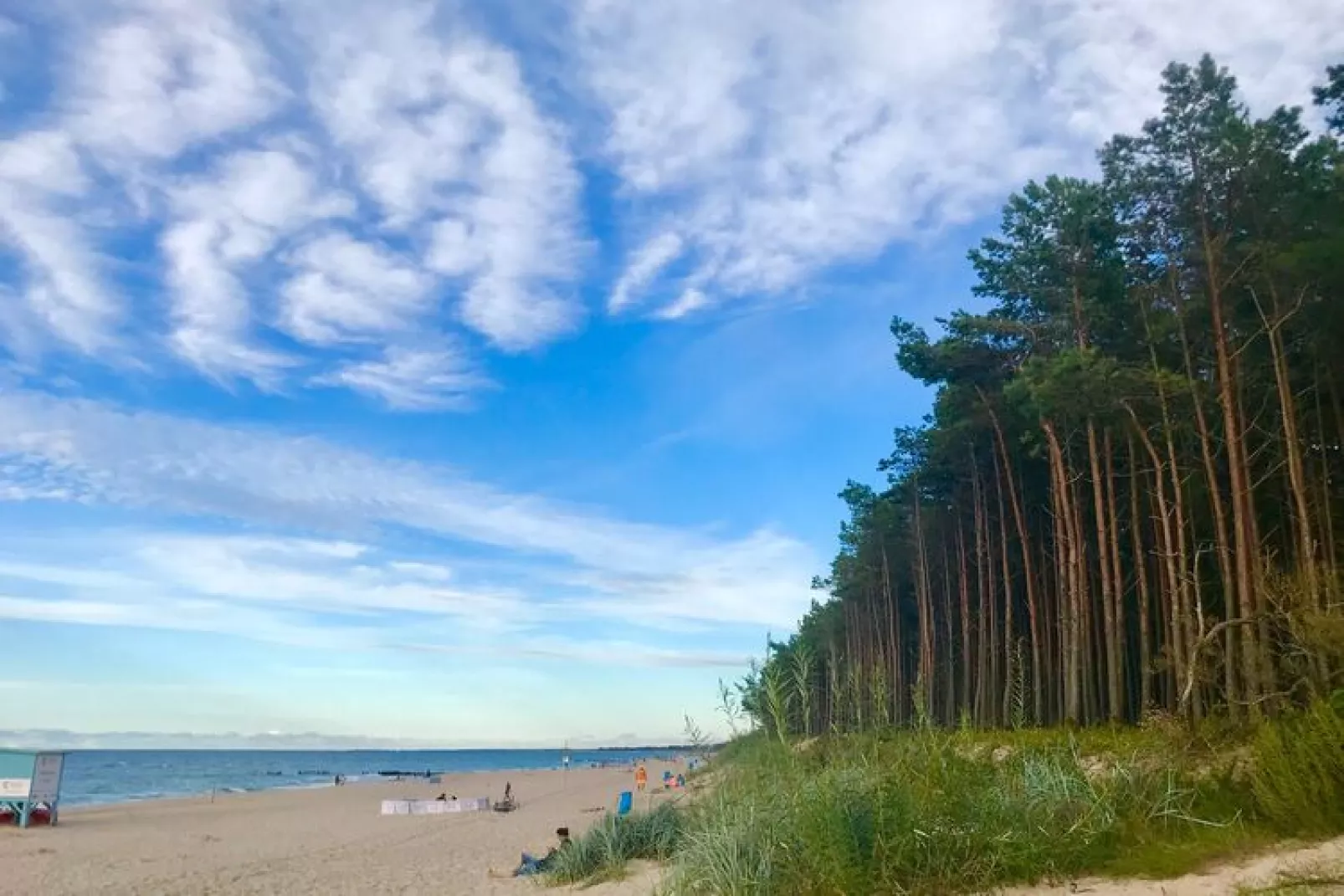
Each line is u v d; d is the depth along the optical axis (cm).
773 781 897
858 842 790
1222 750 1143
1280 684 1820
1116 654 2700
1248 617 1605
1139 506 3241
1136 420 2472
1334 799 794
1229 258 2333
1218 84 2347
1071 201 2698
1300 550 2286
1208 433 2359
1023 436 3088
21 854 2314
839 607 6344
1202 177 2325
